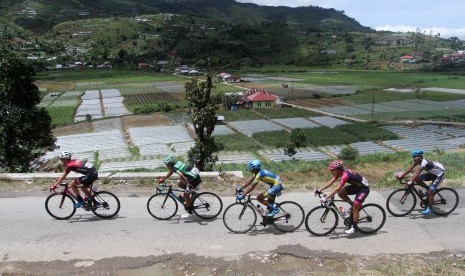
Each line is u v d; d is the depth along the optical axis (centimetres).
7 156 3117
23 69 3048
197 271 926
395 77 17638
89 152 6025
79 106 11175
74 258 988
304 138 6303
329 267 927
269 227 1162
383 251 995
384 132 7044
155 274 918
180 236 1106
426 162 1167
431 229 1112
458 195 1235
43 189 1520
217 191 1480
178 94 13075
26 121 3092
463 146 5703
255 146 6216
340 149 6047
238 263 954
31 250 1030
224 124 8425
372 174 2147
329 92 13175
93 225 1188
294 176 2483
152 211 1235
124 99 12288
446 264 912
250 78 18250
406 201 1222
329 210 1094
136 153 5916
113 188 1541
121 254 1005
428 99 11200
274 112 9781
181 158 5416
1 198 1425
